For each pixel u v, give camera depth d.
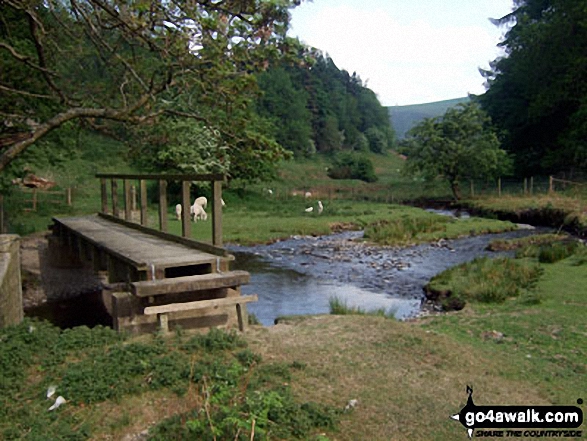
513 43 43.66
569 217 20.50
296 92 81.38
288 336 6.13
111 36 7.88
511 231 20.67
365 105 116.31
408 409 4.39
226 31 5.86
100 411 4.18
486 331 7.25
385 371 5.16
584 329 7.19
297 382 4.77
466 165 31.11
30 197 24.11
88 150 36.19
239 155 7.02
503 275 11.14
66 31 8.04
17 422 4.03
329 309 10.29
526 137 42.91
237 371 4.50
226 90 6.37
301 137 75.56
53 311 10.68
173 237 8.76
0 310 6.20
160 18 5.91
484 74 52.50
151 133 8.01
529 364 5.81
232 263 15.34
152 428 3.82
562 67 35.62
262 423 3.55
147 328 6.16
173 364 4.85
